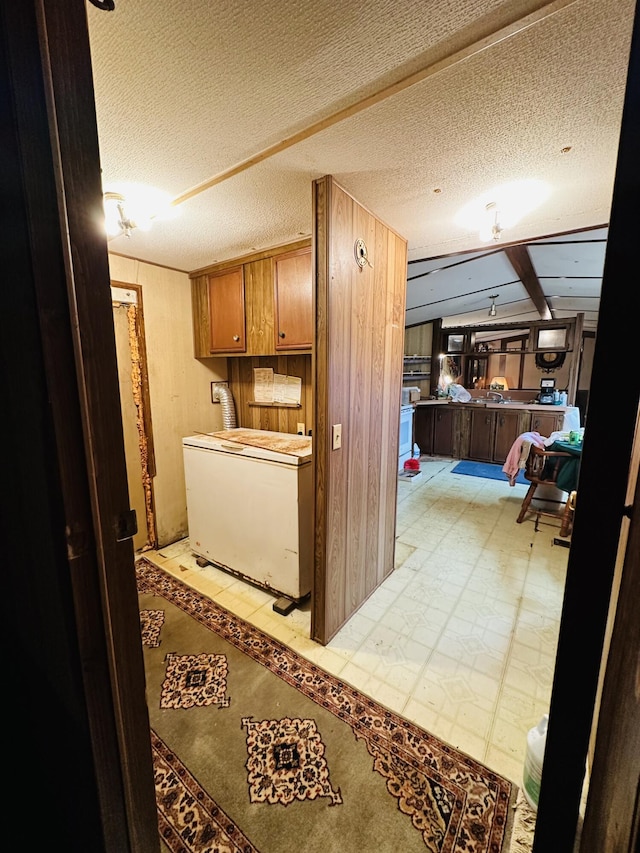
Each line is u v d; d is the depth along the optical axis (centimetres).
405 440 516
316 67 94
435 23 81
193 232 206
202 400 308
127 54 89
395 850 106
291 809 115
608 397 47
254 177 150
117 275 247
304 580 218
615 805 47
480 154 133
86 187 51
